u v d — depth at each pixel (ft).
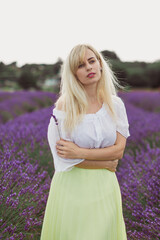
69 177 4.98
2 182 6.95
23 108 33.81
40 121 18.21
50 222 5.22
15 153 9.80
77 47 4.60
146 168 9.03
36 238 6.75
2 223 6.26
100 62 5.00
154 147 12.80
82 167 4.88
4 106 29.91
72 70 4.67
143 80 100.07
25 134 11.70
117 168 11.53
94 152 4.76
